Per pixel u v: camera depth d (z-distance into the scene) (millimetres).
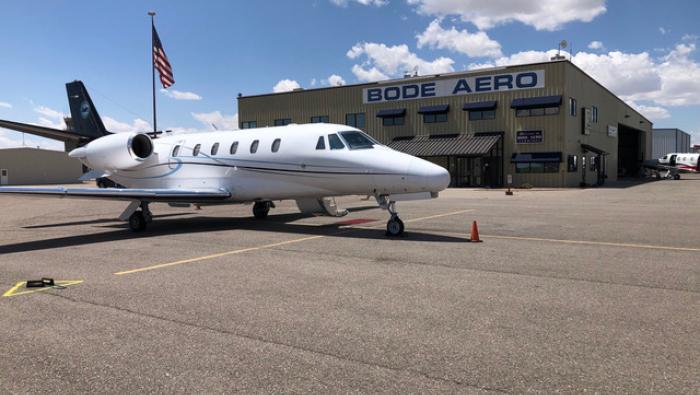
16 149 59656
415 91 40938
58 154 63469
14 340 4570
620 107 54406
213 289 6348
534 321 4914
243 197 13570
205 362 4016
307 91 46000
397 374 3738
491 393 3410
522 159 36656
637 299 5680
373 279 6809
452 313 5203
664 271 7188
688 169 56250
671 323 4812
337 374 3756
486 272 7188
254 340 4492
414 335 4559
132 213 12820
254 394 3459
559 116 35688
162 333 4703
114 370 3891
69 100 19250
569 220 14219
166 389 3561
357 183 11242
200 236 11625
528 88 36594
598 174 44594
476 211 17438
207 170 14141
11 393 3533
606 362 3895
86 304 5730
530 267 7520
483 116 38344
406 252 8922
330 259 8336
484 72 38094
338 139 11781
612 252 8805
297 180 12273
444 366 3869
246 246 9922
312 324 4910
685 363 3857
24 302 5836
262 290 6270
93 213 19875
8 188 10703
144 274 7328
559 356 4023
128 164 15102
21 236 12141
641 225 12867
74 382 3695
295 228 12883
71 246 10289
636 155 67750
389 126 42250
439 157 38781
